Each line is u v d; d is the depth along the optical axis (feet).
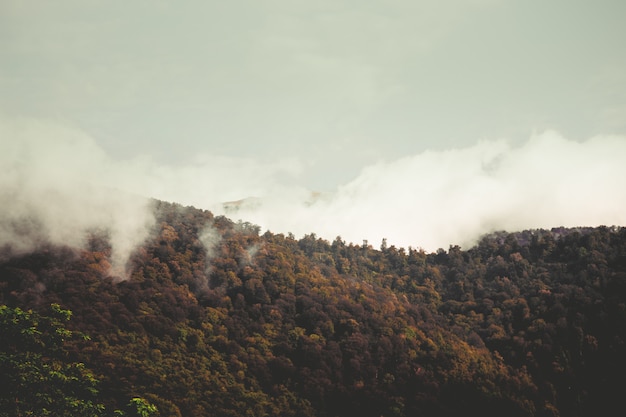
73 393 120.16
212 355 360.69
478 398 357.41
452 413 347.97
